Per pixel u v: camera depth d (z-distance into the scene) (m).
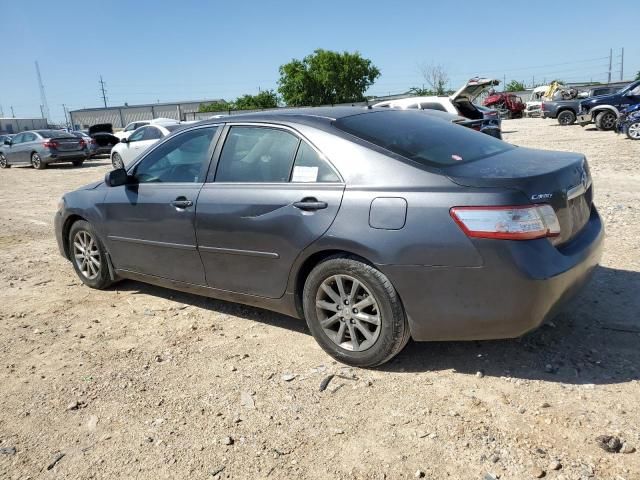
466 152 3.58
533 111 39.78
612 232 6.17
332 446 2.82
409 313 3.24
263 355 3.85
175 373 3.68
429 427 2.90
